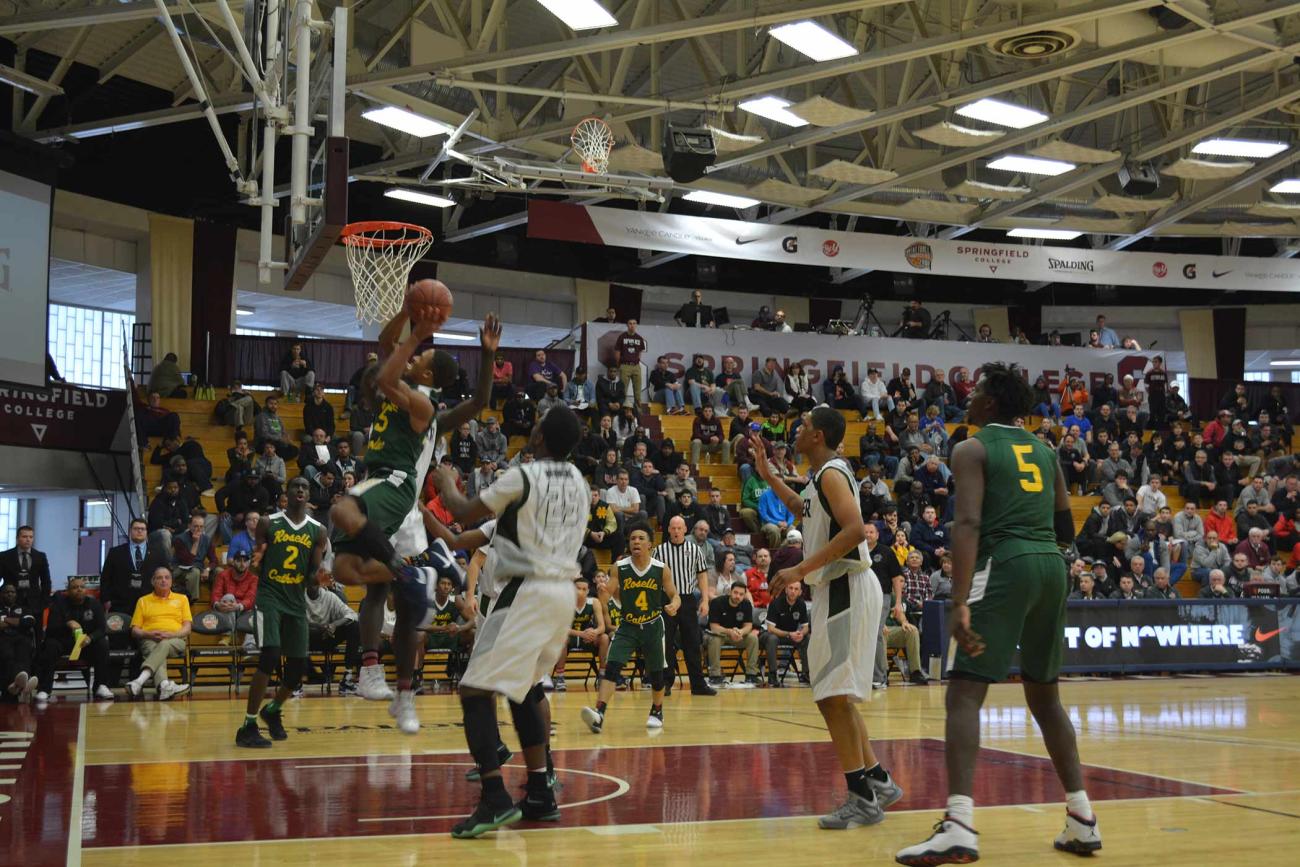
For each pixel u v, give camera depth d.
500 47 19.50
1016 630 4.64
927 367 26.09
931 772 6.89
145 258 23.33
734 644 14.80
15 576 13.45
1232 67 19.11
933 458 20.20
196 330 23.17
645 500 18.34
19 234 17.86
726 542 17.78
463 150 21.83
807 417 5.48
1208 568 19.00
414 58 18.48
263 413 18.91
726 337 24.81
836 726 5.21
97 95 21.25
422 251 12.44
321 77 12.16
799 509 5.63
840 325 25.81
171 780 6.44
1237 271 27.19
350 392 19.34
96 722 9.91
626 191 20.28
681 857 4.45
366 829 5.02
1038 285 31.52
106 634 13.01
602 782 6.49
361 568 5.59
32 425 19.95
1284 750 8.09
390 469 5.77
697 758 7.57
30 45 19.44
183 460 16.86
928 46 17.70
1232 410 26.58
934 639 15.27
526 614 4.87
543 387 21.88
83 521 22.28
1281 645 17.05
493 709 4.96
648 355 24.27
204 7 14.94
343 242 12.24
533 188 20.36
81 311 25.45
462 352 23.08
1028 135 21.12
